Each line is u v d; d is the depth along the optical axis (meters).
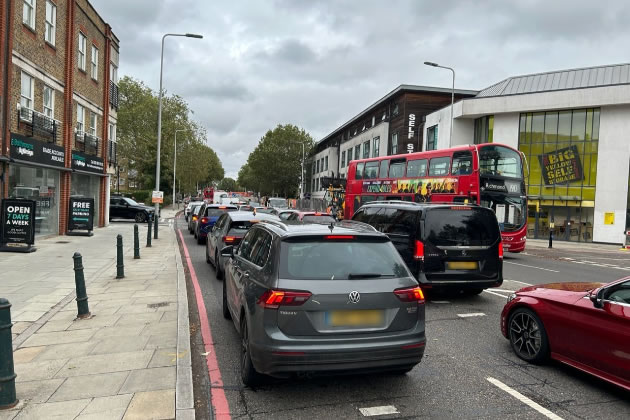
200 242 17.70
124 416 3.63
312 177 76.31
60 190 18.34
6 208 13.26
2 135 13.36
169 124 51.25
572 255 20.69
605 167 29.47
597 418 3.85
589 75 33.47
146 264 11.74
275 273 4.04
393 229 8.61
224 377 4.68
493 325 6.77
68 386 4.21
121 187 71.75
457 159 16.02
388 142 46.44
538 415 3.89
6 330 3.77
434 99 42.53
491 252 8.12
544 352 4.94
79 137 20.20
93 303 7.45
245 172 128.50
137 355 5.03
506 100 32.47
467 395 4.27
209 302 8.00
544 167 31.88
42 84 16.33
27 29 15.05
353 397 4.20
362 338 3.92
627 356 4.00
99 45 22.55
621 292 4.21
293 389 4.38
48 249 14.27
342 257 4.25
